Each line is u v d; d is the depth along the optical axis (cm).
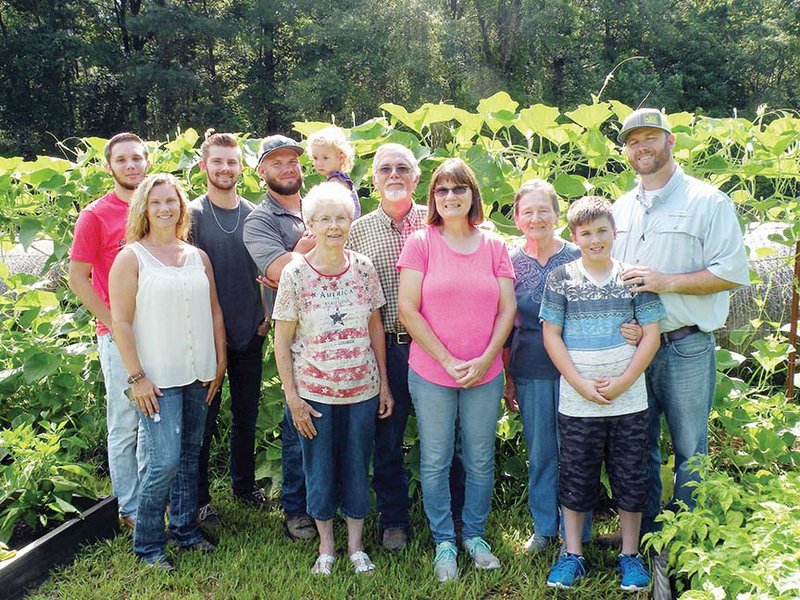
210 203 341
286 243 330
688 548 242
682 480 297
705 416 298
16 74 2523
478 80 2433
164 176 301
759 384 424
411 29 2409
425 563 313
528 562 312
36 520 337
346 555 323
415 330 290
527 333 309
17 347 434
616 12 2573
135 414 339
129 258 293
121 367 332
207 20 2505
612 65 2555
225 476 407
